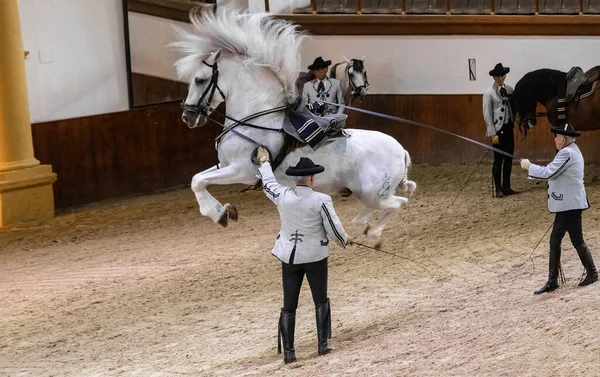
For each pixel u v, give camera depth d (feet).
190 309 33.99
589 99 46.50
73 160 53.78
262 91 30.94
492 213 45.50
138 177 56.90
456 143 58.54
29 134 49.78
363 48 59.26
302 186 26.32
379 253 39.78
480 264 36.76
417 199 50.01
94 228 48.42
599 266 33.78
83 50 53.88
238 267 39.24
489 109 47.62
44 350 30.55
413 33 58.03
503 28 55.93
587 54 54.60
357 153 31.27
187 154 59.11
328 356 26.86
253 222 47.80
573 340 24.76
